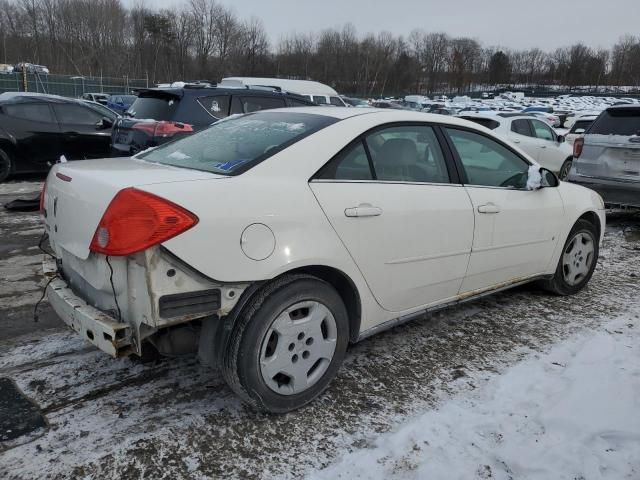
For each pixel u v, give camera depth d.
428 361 3.43
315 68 74.44
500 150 3.99
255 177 2.66
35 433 2.58
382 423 2.76
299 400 2.80
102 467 2.38
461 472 2.42
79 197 2.57
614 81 93.50
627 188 7.09
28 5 63.22
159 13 66.56
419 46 85.19
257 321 2.55
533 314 4.26
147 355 3.29
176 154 3.18
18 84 40.09
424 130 3.49
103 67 63.34
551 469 2.45
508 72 94.88
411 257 3.20
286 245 2.60
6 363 3.23
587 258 4.78
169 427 2.67
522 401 2.98
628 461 2.50
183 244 2.31
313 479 2.36
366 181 3.03
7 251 5.52
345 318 2.92
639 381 3.17
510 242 3.90
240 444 2.57
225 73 69.25
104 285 2.47
